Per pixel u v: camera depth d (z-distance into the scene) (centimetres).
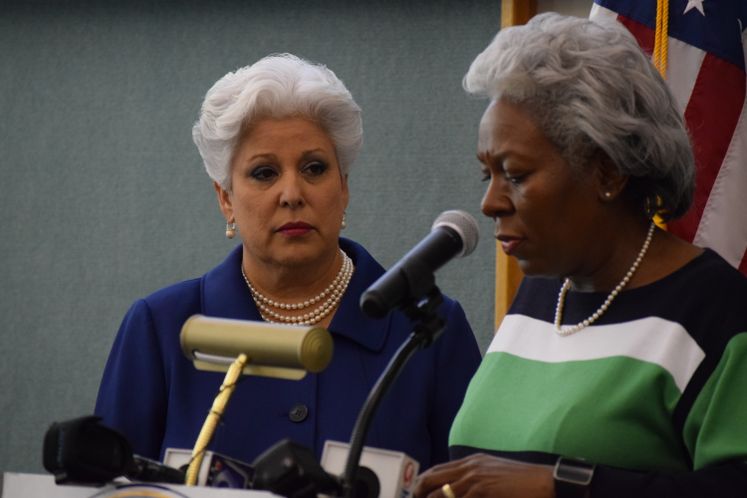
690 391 664
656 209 712
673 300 692
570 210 687
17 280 1809
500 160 687
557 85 674
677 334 678
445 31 1648
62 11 1806
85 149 1792
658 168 690
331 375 870
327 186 880
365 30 1680
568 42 685
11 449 1797
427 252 620
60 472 541
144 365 884
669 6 1056
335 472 602
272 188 872
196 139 911
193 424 858
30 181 1812
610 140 671
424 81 1652
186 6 1756
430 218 1636
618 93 677
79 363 1780
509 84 681
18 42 1823
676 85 1048
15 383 1802
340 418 853
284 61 898
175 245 1747
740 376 654
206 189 1741
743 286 687
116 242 1772
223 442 848
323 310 902
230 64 1736
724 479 635
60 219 1798
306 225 870
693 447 666
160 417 880
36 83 1816
